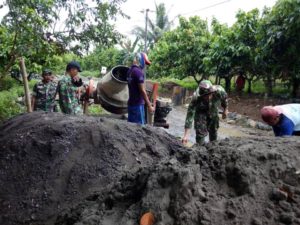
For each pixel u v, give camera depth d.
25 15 6.12
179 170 2.20
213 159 2.39
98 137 4.19
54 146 4.09
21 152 4.13
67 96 5.96
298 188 2.25
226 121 13.45
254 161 2.36
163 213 2.09
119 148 4.11
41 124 4.46
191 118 5.62
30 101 7.06
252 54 15.50
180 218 2.03
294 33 12.23
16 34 6.29
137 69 5.58
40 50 6.79
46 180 3.84
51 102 6.64
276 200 2.16
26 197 3.75
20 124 4.77
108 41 7.93
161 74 26.34
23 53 6.41
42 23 6.23
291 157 2.43
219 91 5.62
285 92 16.62
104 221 2.30
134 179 2.53
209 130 5.82
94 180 3.78
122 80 6.99
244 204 2.11
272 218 2.06
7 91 13.82
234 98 17.39
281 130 3.87
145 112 6.64
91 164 3.93
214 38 20.20
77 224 2.38
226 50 16.72
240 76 17.89
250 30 15.61
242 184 2.22
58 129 4.26
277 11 12.75
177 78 25.27
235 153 2.40
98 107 10.03
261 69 15.48
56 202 3.65
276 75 14.87
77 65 6.02
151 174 2.34
